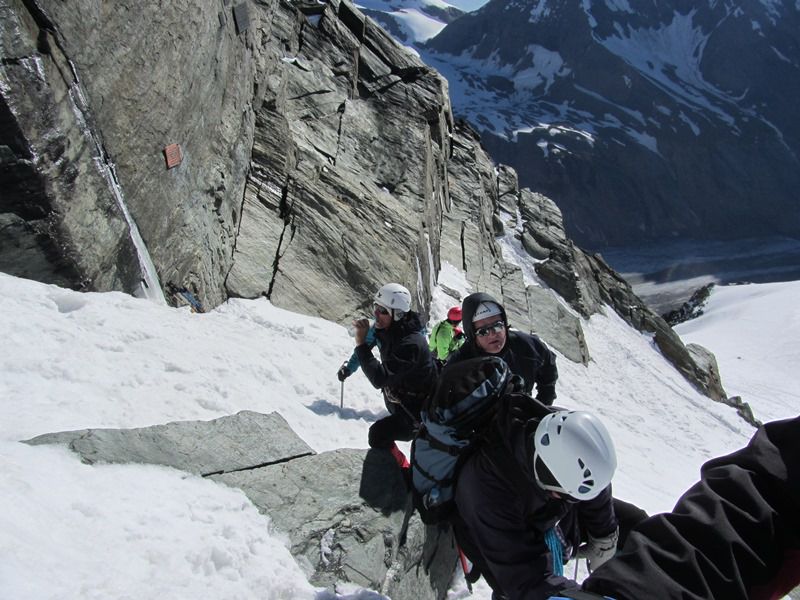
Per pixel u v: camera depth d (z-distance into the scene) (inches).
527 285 1042.7
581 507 121.8
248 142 485.1
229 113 445.4
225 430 171.6
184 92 362.0
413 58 864.9
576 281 1174.3
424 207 687.1
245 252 434.6
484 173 1259.2
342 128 663.1
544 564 111.6
